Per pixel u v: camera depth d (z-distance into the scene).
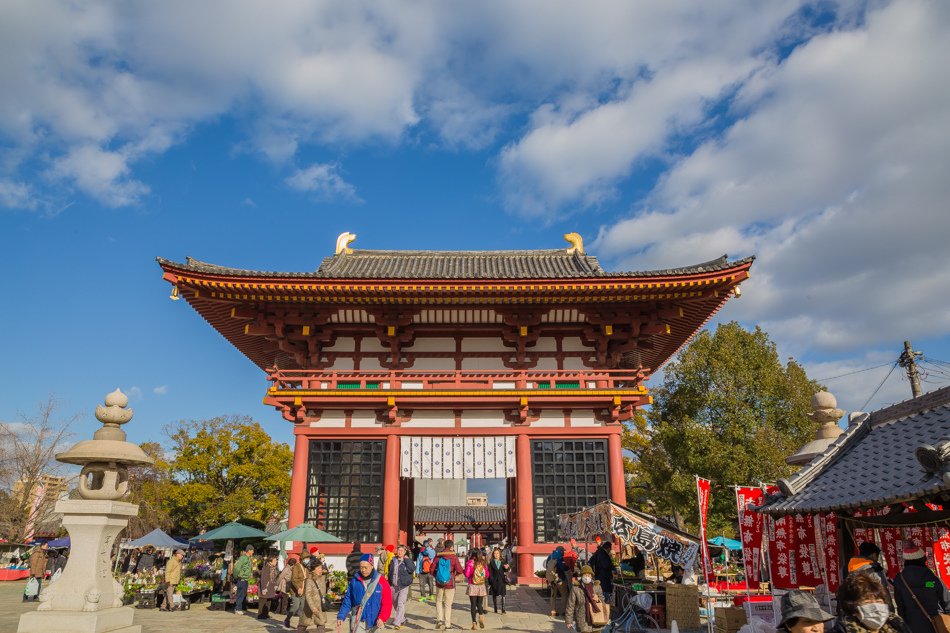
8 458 49.44
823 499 9.59
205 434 57.75
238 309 28.67
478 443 27.05
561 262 36.41
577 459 26.83
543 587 24.53
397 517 25.95
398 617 17.41
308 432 26.91
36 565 27.11
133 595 23.69
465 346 29.84
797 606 5.23
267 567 20.62
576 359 29.64
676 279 26.61
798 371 39.16
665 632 16.06
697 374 39.41
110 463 11.63
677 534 17.17
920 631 7.57
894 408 10.95
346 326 29.59
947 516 8.94
